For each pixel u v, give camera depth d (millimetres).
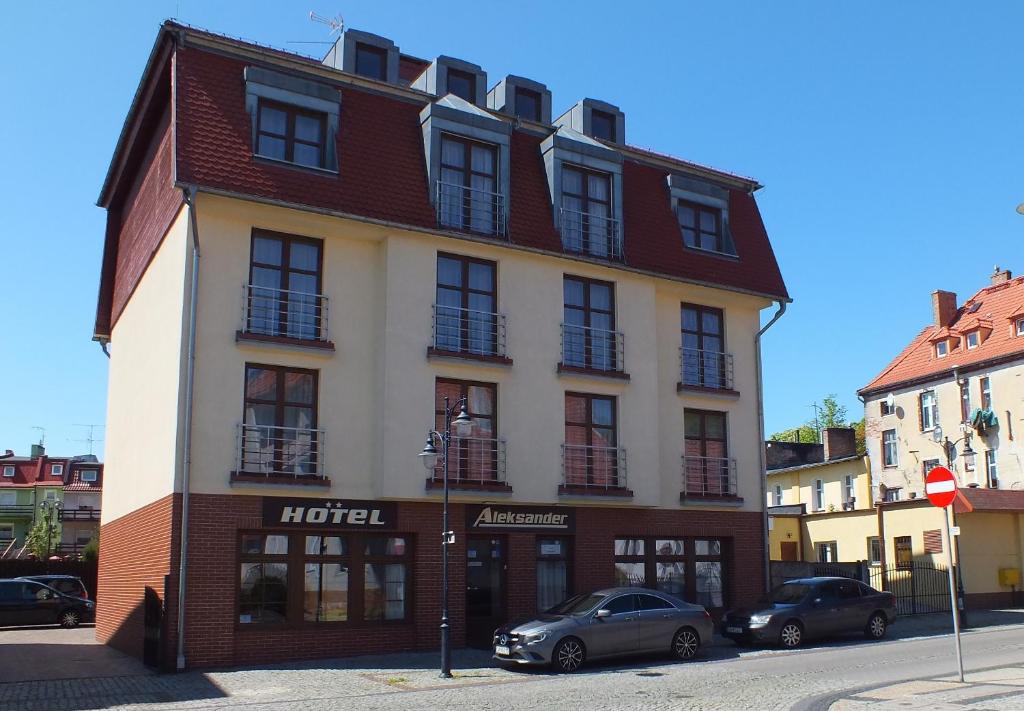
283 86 19594
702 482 24141
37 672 17609
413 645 19594
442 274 20984
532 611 21000
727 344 25344
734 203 26375
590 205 23203
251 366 18875
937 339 42594
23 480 73375
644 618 17812
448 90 24562
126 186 26266
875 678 15172
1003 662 16859
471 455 20531
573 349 22391
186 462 17609
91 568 41219
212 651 17422
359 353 19922
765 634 20172
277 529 18500
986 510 30188
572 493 21438
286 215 19094
